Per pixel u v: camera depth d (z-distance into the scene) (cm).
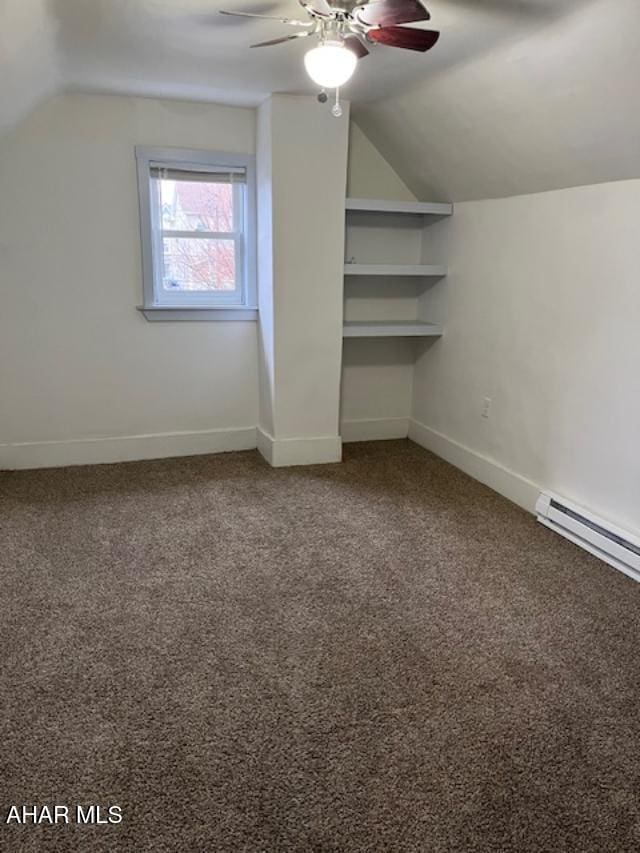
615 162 255
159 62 279
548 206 306
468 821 153
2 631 223
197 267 389
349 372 441
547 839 149
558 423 311
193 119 360
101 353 378
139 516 319
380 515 326
